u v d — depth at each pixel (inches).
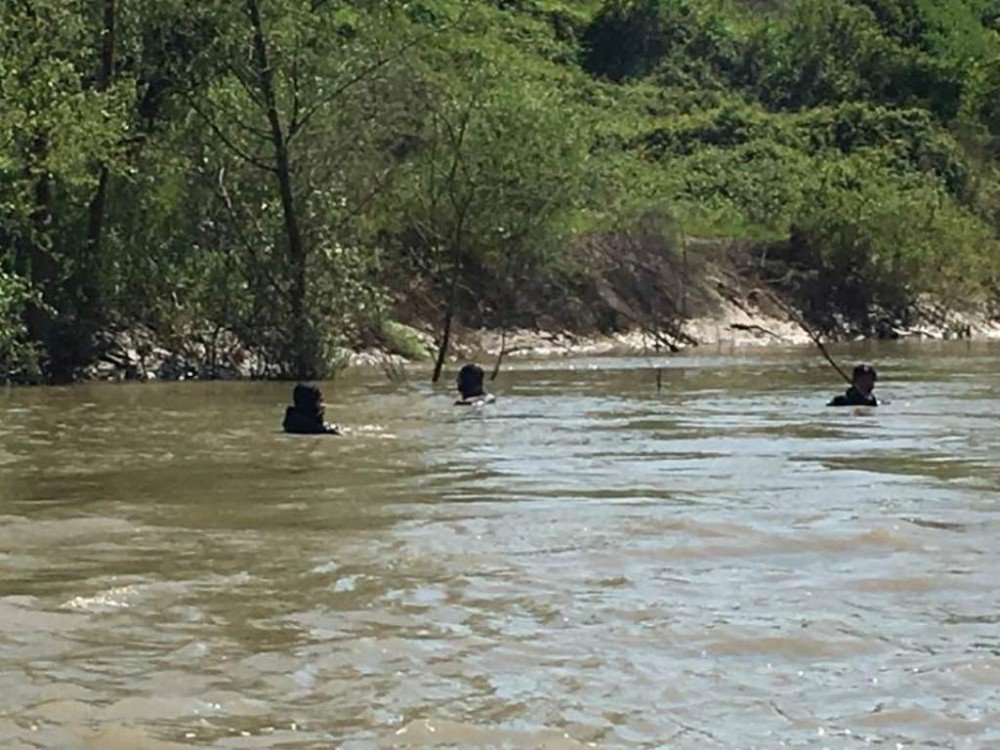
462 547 424.8
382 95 1325.0
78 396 1044.5
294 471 602.2
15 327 1136.2
